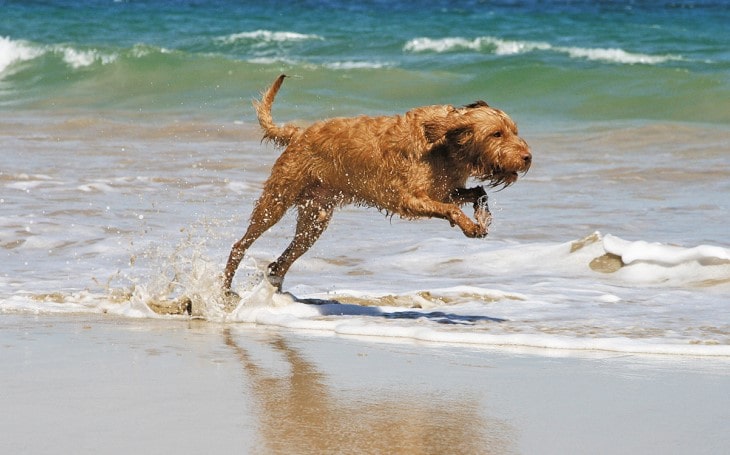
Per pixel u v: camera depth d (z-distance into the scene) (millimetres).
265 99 11344
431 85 35812
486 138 9734
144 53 39938
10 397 7113
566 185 20672
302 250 11500
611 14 56500
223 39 46156
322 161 10641
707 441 6293
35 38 47375
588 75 35469
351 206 18594
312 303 11344
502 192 19922
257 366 8250
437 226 16797
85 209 17344
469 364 8422
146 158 23922
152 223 16312
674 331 9789
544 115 32469
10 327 9852
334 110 32562
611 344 9133
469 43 43125
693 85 33844
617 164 23297
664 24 51469
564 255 14070
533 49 42500
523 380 7852
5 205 17562
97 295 11633
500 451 6062
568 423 6672
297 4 62062
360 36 46625
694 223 16453
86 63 40250
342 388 7527
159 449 5953
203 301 10844
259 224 11227
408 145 9992
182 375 7867
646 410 7004
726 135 27250
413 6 61312
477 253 14477
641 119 31484
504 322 10328
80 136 27938
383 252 14875
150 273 12773
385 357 8672
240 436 6223
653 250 13453
